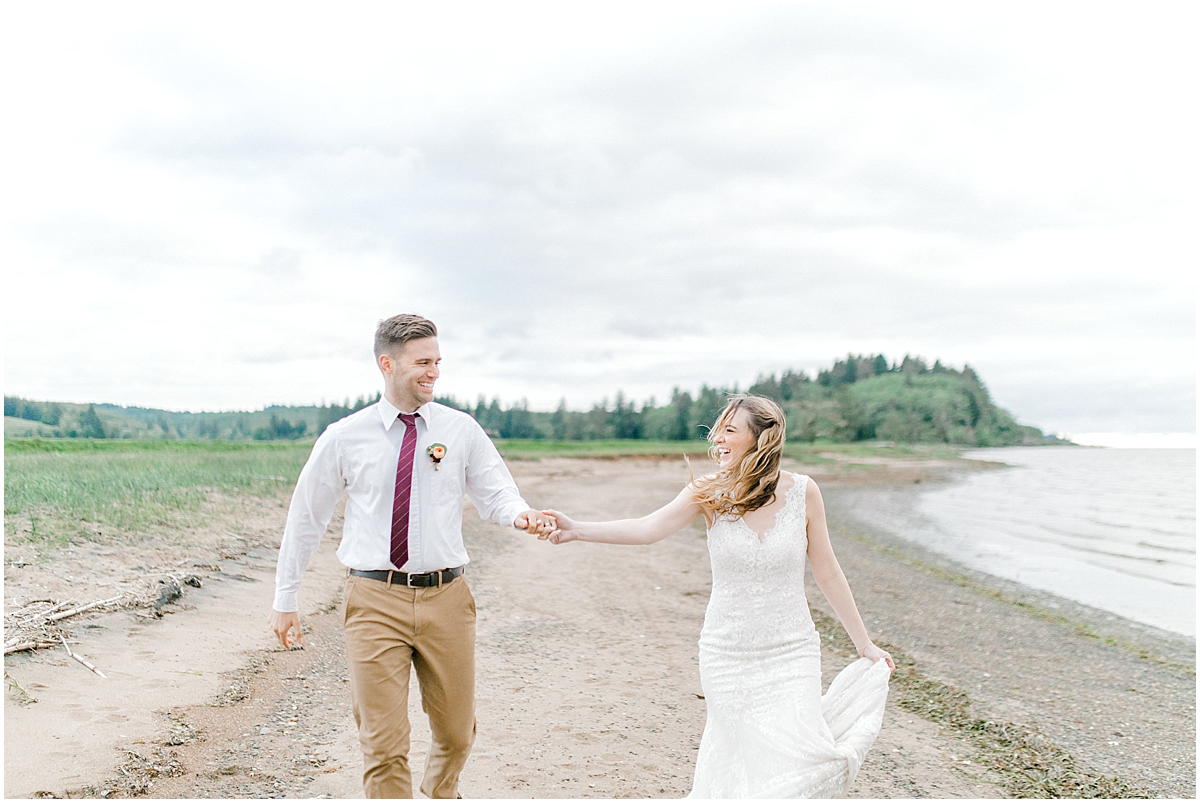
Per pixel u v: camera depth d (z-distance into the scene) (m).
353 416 3.31
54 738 3.98
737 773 3.26
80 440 21.06
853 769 3.19
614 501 21.91
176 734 4.28
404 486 3.20
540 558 11.55
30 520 8.27
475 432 3.46
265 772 3.97
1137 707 6.23
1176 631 9.33
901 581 11.74
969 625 9.05
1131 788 4.47
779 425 3.42
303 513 3.28
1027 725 5.57
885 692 3.46
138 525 9.09
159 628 5.94
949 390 160.62
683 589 9.85
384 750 3.08
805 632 3.39
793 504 3.43
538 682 5.91
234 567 8.20
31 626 5.37
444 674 3.27
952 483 45.44
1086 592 11.95
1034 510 28.02
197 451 22.06
